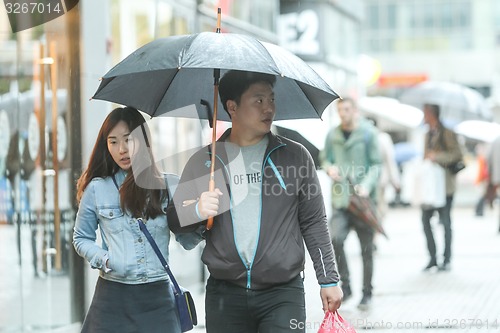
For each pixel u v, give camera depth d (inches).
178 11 864.9
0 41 624.1
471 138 1806.1
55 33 646.5
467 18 3142.2
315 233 404.2
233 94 408.2
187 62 383.2
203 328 665.6
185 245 414.9
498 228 1475.1
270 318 395.5
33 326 650.2
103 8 681.6
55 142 644.7
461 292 840.9
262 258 392.2
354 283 805.9
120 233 394.3
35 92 641.0
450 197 1020.5
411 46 3161.9
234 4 1006.4
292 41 1403.8
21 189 643.5
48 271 649.6
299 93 423.2
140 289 394.0
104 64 677.9
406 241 1323.8
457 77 3149.6
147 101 441.1
